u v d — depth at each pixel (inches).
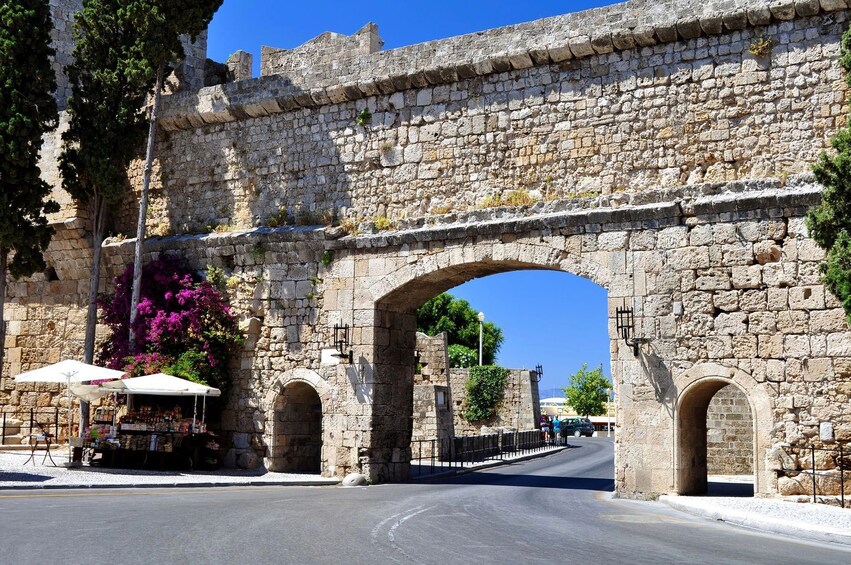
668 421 911.7
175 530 561.0
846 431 838.5
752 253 893.8
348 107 1163.3
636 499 911.7
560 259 986.7
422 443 1631.4
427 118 1107.3
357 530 584.1
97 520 603.5
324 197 1167.0
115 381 1082.7
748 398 879.7
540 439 2132.1
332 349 1124.5
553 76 1035.9
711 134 947.3
